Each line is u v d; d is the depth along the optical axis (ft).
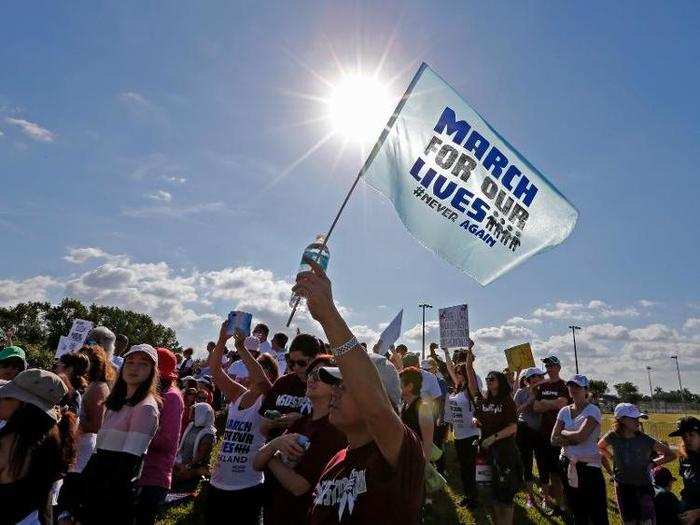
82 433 14.25
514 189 13.47
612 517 25.50
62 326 266.57
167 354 16.07
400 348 32.07
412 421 14.34
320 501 7.16
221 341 15.60
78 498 12.56
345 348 6.00
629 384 333.83
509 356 33.42
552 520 23.34
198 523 19.99
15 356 17.74
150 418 13.08
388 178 12.32
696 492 17.46
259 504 13.52
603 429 69.82
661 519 18.30
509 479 19.38
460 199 12.85
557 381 26.13
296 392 13.92
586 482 19.08
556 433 20.13
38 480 9.55
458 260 12.77
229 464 13.61
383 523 6.06
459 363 27.53
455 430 25.36
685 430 17.76
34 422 9.61
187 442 25.64
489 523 21.95
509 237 13.24
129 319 296.92
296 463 10.72
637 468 18.88
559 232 13.55
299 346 14.21
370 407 6.03
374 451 6.74
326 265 7.57
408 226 12.48
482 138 13.38
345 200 10.01
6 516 9.15
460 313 23.35
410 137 12.75
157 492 14.64
